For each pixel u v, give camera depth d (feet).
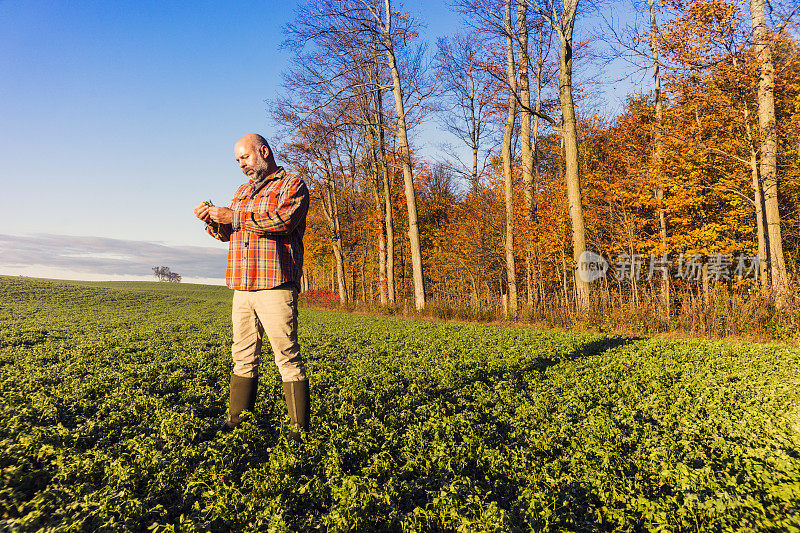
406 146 77.15
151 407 14.65
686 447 11.67
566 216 71.26
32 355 25.31
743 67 44.68
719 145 55.72
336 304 109.91
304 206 11.12
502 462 10.68
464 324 58.29
